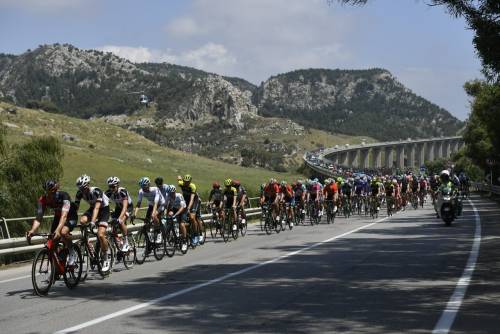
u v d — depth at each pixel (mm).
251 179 117938
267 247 17094
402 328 7062
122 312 8188
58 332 7062
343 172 109688
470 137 57094
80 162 90250
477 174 90500
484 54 16141
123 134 151875
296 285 10297
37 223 10172
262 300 8938
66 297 9586
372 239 18672
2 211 19219
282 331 6953
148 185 14188
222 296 9320
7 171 21328
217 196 20500
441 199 23938
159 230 14484
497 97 38562
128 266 13109
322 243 17766
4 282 11734
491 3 14461
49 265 9961
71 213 10570
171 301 8961
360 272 11758
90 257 11438
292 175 141500
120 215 12586
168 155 142625
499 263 12758
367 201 32000
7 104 143750
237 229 20469
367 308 8258
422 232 20812
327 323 7355
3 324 7598
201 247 17922
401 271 11812
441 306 8359
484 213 31141
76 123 146625
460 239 18031
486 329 6988
